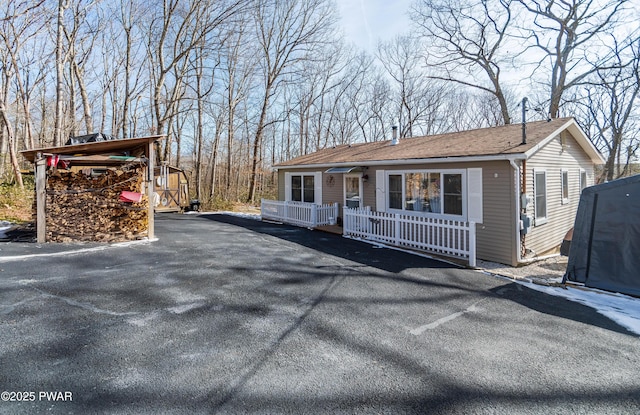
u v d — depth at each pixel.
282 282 6.32
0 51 19.22
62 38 17.55
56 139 16.62
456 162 9.41
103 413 2.74
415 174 10.55
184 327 4.35
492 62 22.38
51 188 9.52
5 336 3.96
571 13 18.92
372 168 12.02
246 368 3.45
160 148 19.55
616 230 6.22
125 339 3.98
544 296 5.95
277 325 4.49
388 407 2.90
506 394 3.13
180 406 2.85
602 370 3.58
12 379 3.15
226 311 4.90
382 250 9.38
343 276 6.81
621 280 6.13
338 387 3.17
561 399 3.08
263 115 25.41
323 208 13.52
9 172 19.22
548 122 10.40
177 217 16.92
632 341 4.28
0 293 5.32
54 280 6.04
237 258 8.05
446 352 3.89
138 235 10.16
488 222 8.77
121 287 5.79
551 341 4.23
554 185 10.24
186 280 6.27
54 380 3.16
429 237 9.42
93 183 9.89
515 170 8.22
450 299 5.69
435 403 2.97
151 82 25.33
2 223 11.83
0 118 20.55
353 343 4.05
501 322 4.80
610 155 19.72
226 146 34.03
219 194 26.53
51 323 4.34
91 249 8.64
